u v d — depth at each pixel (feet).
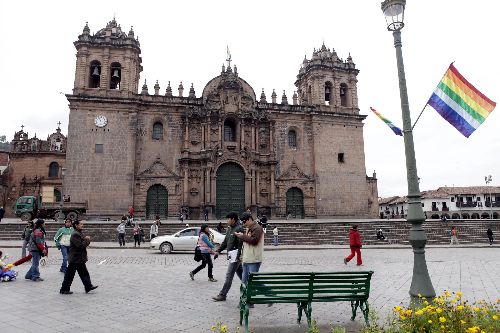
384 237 115.44
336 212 171.22
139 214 153.28
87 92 156.87
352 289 28.91
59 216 134.10
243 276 34.22
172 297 38.37
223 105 168.25
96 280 48.29
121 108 156.97
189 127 165.27
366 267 62.69
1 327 27.76
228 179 165.27
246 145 168.66
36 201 150.41
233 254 37.47
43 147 228.43
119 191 150.71
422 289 31.22
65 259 54.39
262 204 166.40
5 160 281.13
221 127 166.09
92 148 151.64
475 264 66.54
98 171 150.41
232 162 165.99
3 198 215.92
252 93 174.50
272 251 93.61
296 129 177.37
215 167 162.50
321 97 180.75
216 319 30.50
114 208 149.07
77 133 151.64
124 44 162.91
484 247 105.50
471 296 40.14
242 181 166.20
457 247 105.60
